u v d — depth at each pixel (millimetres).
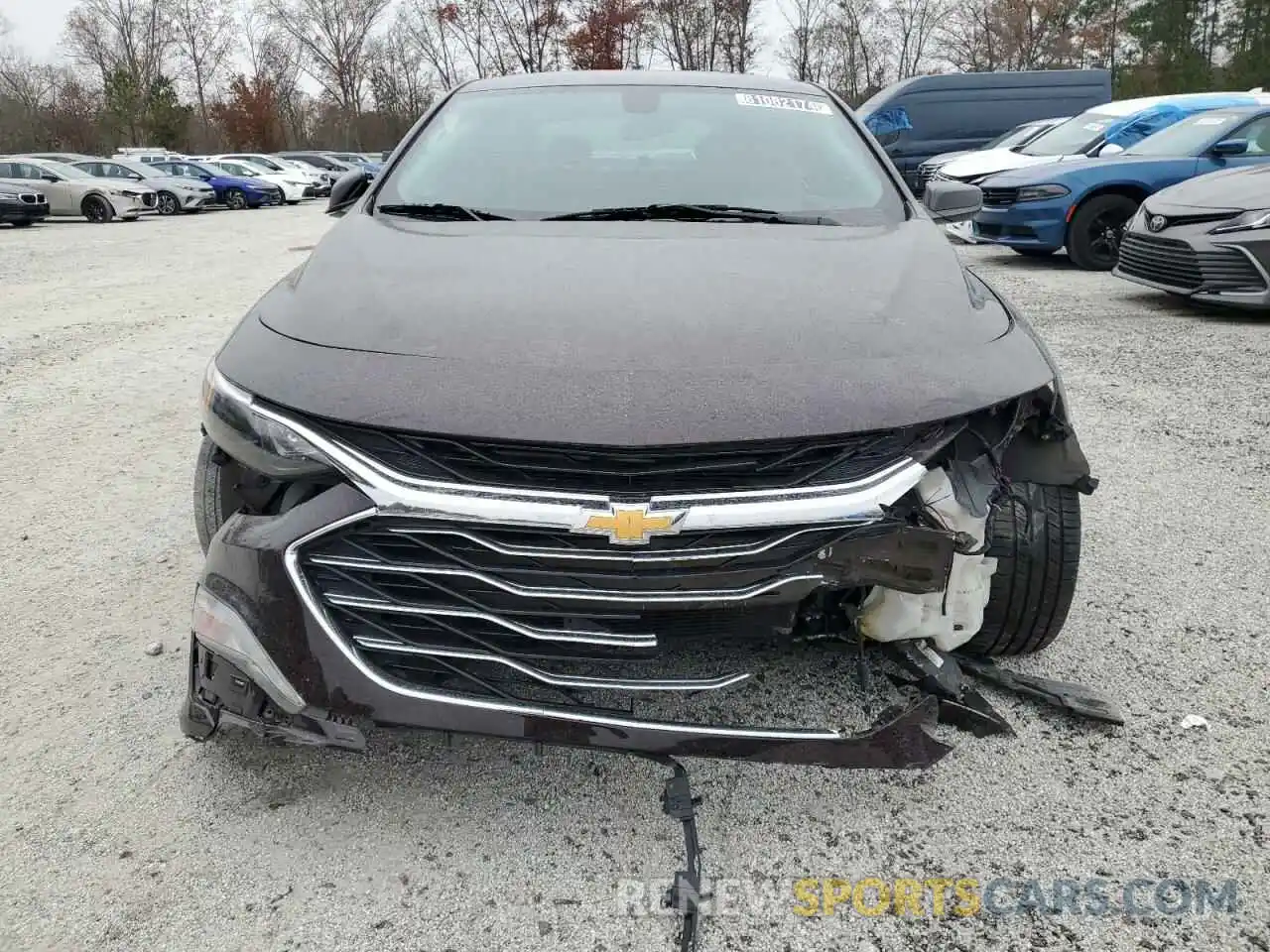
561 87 3322
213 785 2127
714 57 47000
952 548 1849
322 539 1787
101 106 51312
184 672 2586
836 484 1763
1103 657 2604
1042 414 2076
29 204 18484
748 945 1726
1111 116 11523
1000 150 12266
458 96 3375
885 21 49031
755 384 1785
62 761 2215
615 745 1809
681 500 1715
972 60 50531
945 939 1736
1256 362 5625
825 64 49281
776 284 2154
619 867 1899
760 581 1781
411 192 2828
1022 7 49406
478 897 1823
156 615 2902
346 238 2512
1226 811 2037
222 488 2227
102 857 1920
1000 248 11812
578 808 2059
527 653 1822
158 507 3750
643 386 1770
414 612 1803
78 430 4727
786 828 2006
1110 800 2074
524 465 1717
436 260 2301
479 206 2729
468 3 48094
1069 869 1894
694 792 2105
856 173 2949
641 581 1751
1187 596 2936
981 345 1994
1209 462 4074
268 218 21047
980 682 2465
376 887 1847
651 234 2504
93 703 2443
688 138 3020
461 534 1747
